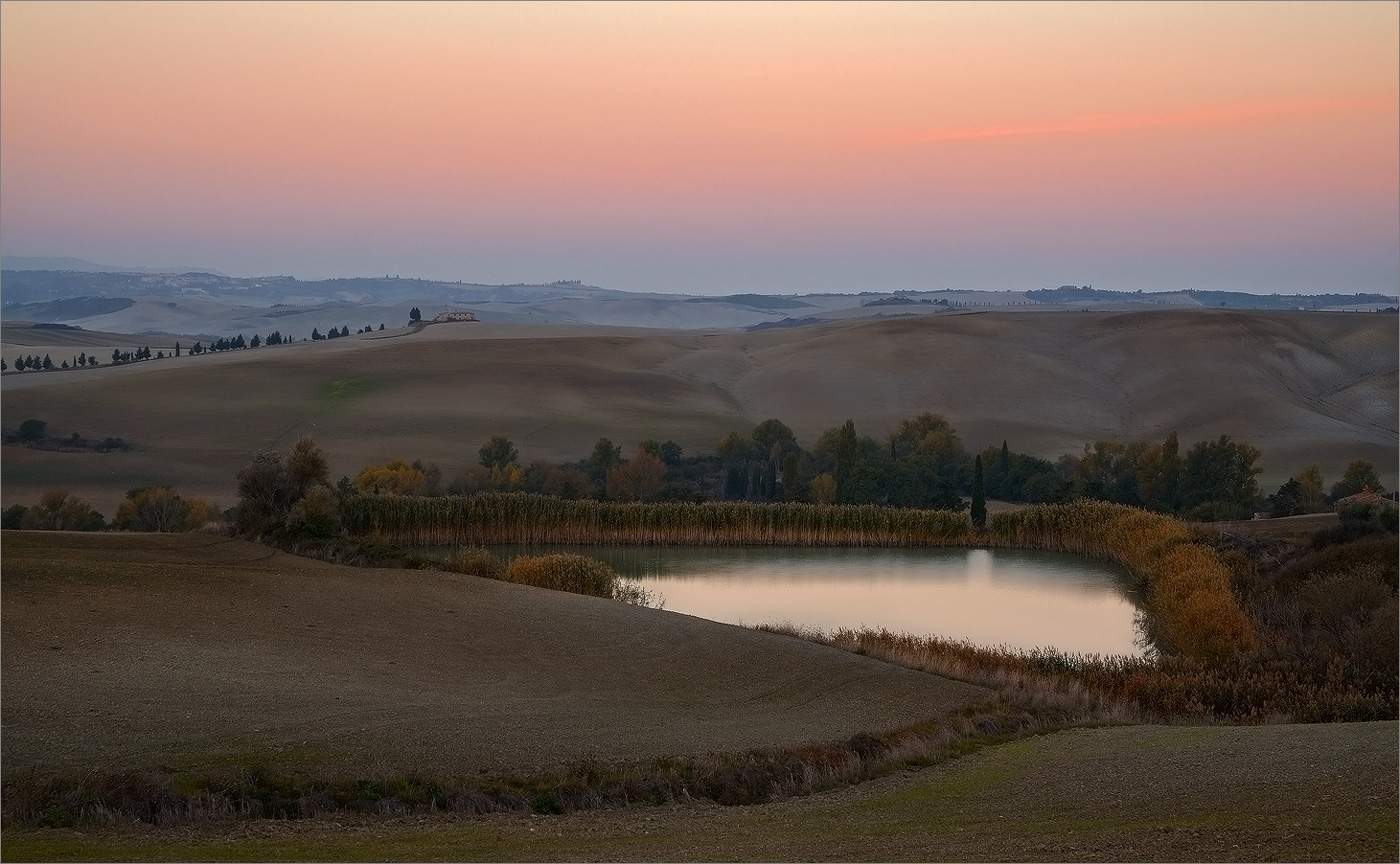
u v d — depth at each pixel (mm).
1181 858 12914
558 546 64812
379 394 175625
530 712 23328
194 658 25297
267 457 48594
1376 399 198125
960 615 44812
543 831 15406
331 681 24578
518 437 152375
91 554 37188
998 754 21547
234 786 16312
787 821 16297
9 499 98938
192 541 43281
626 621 34812
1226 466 102562
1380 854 12539
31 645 24891
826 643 34094
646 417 173000
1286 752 19547
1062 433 177250
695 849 14312
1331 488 125438
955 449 126188
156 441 136375
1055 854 13445
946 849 14039
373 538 50875
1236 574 47281
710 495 118250
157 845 13969
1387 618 31438
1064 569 58594
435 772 18172
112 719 19750
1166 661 31766
